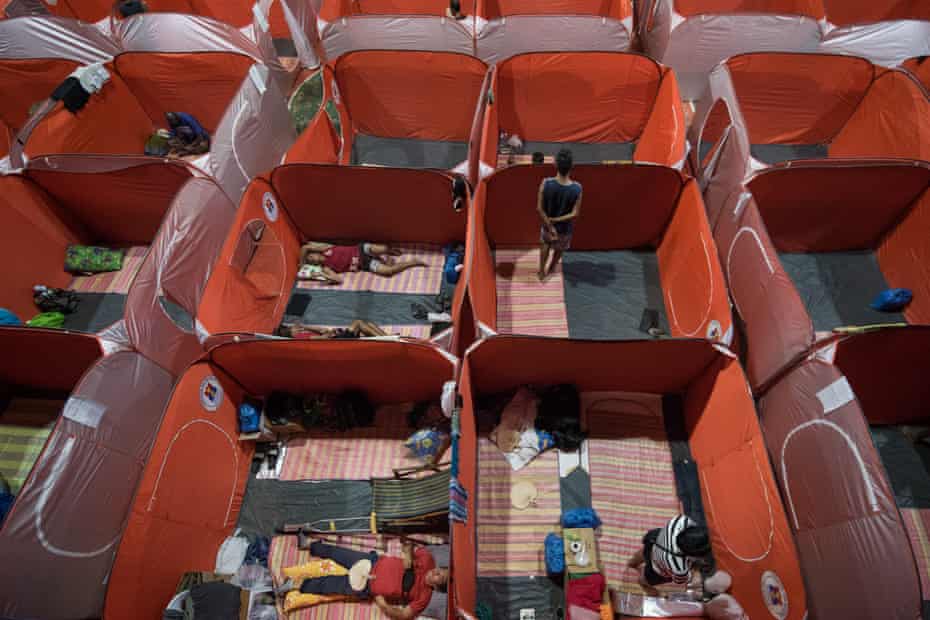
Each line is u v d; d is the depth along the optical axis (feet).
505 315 21.30
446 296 21.26
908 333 15.38
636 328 20.80
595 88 23.68
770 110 23.89
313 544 17.07
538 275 22.12
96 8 27.55
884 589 12.60
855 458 13.66
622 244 22.39
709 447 17.07
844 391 14.21
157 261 18.40
